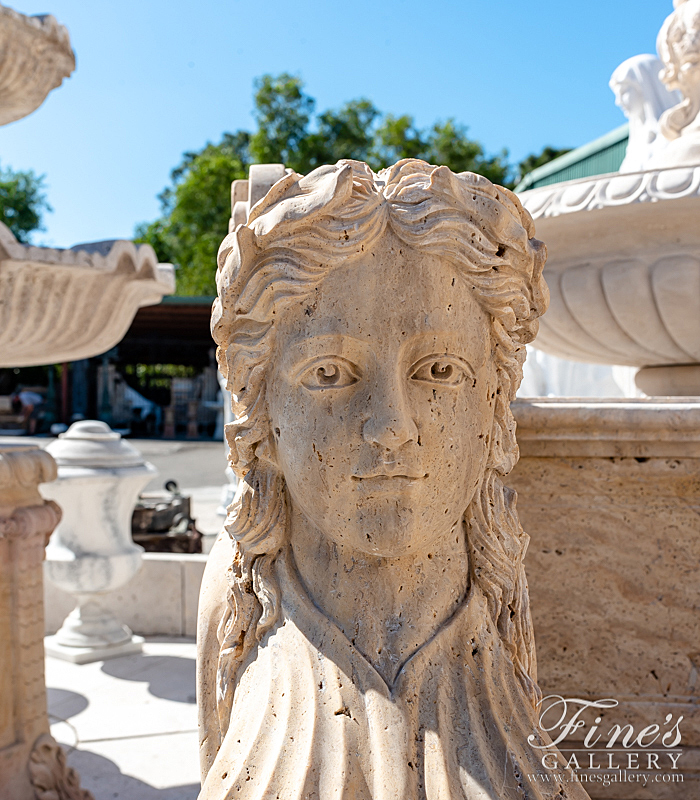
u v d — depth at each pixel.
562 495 1.59
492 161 19.25
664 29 2.11
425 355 0.96
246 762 0.95
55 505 2.13
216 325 1.04
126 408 20.12
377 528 0.96
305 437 0.98
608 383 3.43
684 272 1.67
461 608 1.06
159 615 3.64
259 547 1.08
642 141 2.91
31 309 1.90
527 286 1.06
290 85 18.59
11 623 2.00
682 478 1.56
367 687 0.97
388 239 0.96
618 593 1.59
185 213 19.06
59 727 2.67
